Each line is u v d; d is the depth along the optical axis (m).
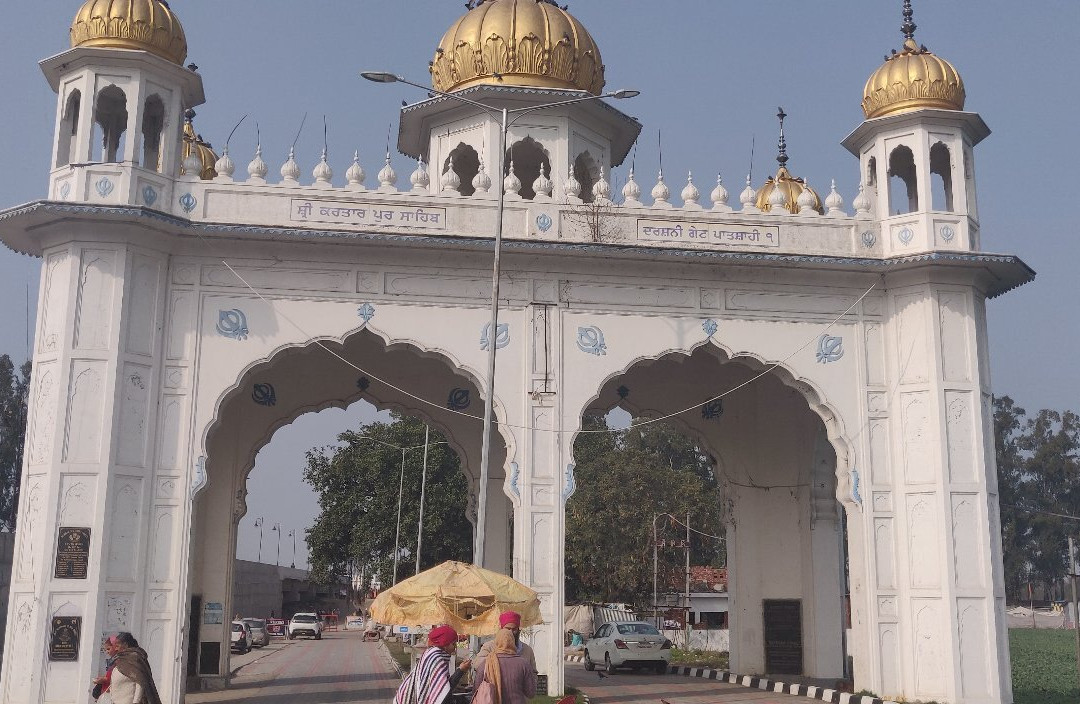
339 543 33.75
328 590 61.25
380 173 12.49
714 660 20.00
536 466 12.02
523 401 12.14
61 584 10.70
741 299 12.71
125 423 11.23
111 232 11.40
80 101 11.79
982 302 13.03
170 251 11.84
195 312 11.80
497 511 15.23
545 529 11.89
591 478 34.44
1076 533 46.72
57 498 10.85
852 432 12.52
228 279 11.95
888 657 12.01
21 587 10.87
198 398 11.62
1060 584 50.44
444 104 14.56
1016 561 47.81
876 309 12.87
